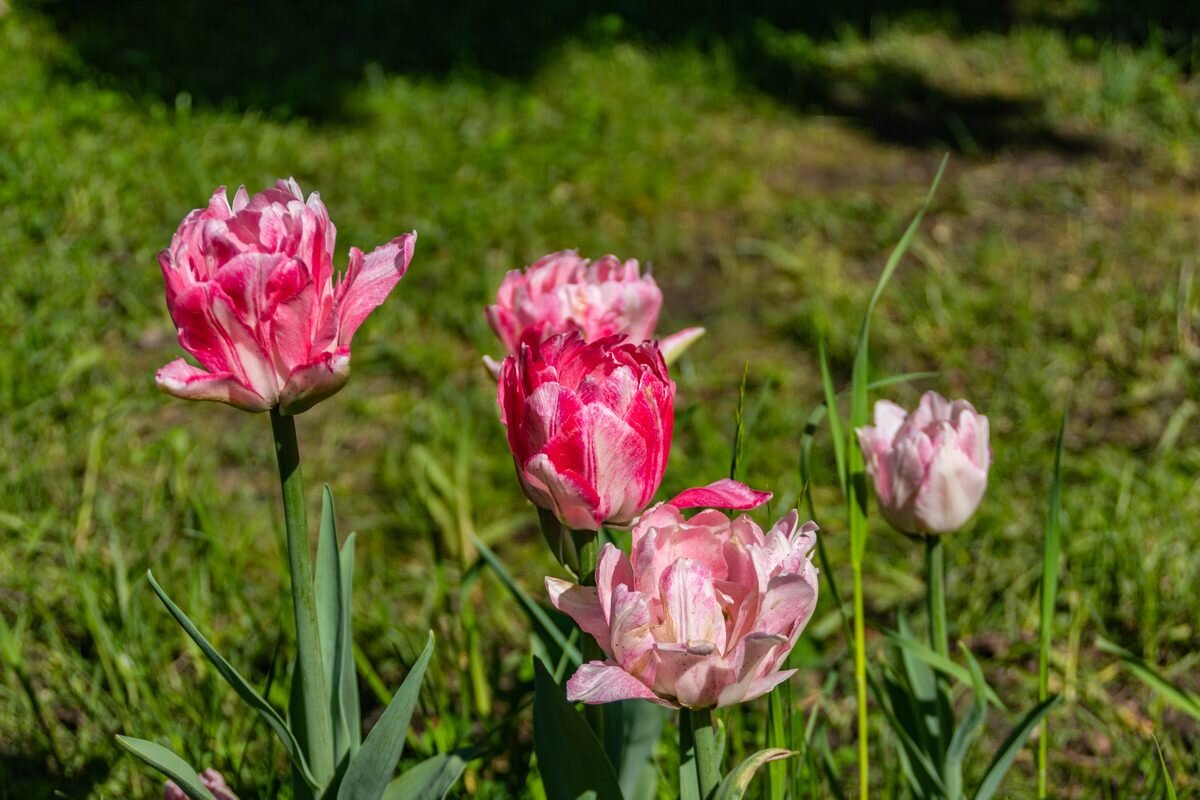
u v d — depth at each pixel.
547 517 1.25
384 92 6.09
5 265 4.26
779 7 7.39
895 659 2.59
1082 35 6.90
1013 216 4.93
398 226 4.70
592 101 5.96
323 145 5.55
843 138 5.89
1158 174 5.32
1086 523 2.99
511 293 1.55
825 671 2.63
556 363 1.21
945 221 4.89
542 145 5.54
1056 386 3.71
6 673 2.43
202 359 1.18
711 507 1.28
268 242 1.16
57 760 2.17
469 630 2.30
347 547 1.50
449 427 3.44
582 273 1.58
